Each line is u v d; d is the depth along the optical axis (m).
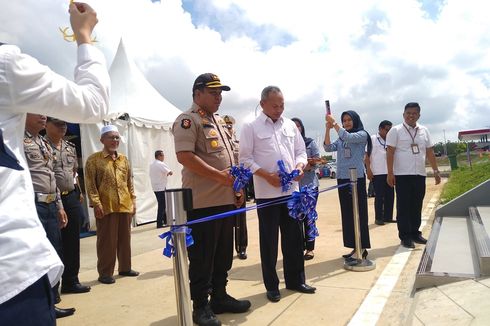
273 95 3.94
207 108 3.50
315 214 4.09
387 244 5.96
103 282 4.94
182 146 3.25
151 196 10.51
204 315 3.33
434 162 6.04
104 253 4.95
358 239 4.73
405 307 3.42
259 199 3.96
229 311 3.61
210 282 3.65
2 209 1.27
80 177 9.49
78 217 4.65
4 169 1.30
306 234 5.26
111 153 5.14
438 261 4.25
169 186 10.98
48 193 3.86
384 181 7.67
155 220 10.61
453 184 12.55
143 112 10.41
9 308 1.26
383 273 4.48
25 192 1.36
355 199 4.75
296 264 4.07
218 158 3.42
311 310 3.54
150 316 3.74
